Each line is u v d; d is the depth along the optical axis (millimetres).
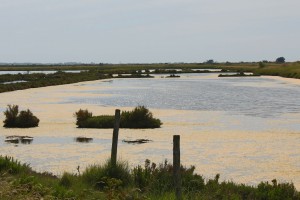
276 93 62125
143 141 23781
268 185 12266
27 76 116438
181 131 27609
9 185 8867
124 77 126062
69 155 19781
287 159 19016
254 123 31469
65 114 36969
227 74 144000
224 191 11852
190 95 58781
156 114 37438
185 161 18531
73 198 9703
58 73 139000
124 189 10883
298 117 35156
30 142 23531
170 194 9836
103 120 29750
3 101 49844
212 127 29406
